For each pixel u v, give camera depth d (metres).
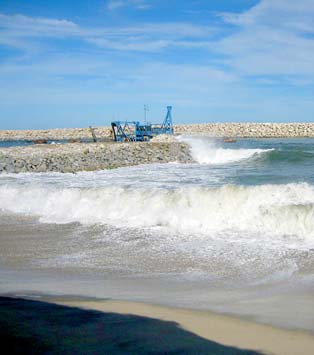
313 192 10.40
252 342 4.12
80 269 7.14
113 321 4.64
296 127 84.88
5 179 19.08
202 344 4.06
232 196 10.34
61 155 27.38
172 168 23.55
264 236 8.80
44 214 11.85
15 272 7.06
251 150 29.62
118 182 16.55
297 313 4.91
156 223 10.27
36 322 4.59
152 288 6.04
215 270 6.86
